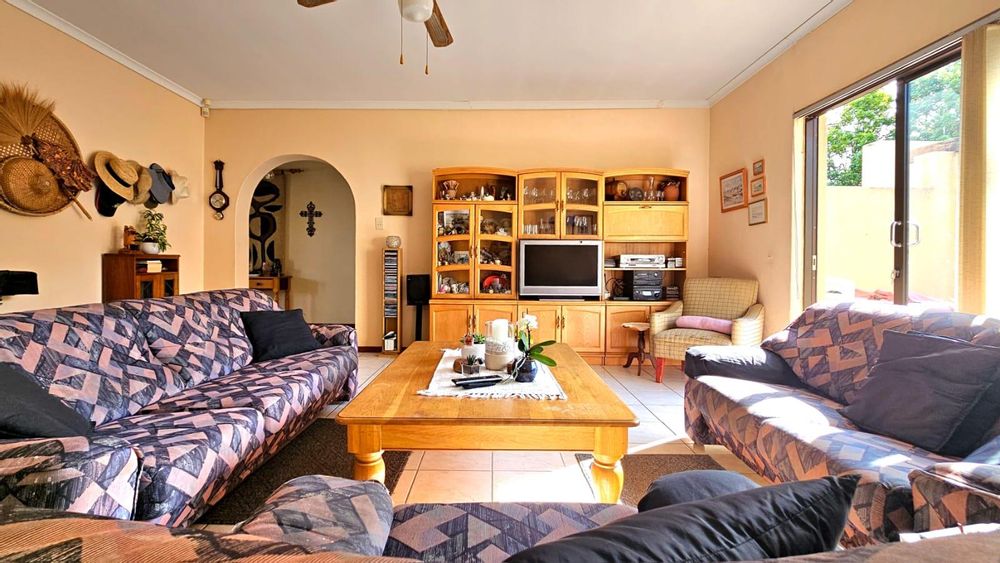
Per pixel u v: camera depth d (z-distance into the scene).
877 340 1.96
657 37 3.35
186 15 3.12
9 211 2.94
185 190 4.44
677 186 4.55
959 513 0.94
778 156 3.55
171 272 4.07
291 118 4.82
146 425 1.63
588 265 4.48
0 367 1.38
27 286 2.80
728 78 4.12
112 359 1.89
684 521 0.50
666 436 2.59
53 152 3.14
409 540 0.94
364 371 4.07
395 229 4.87
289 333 2.90
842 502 0.57
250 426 1.79
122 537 0.42
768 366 2.29
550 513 1.05
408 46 3.54
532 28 3.24
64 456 1.06
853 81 2.78
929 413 1.45
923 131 2.42
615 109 4.75
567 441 1.59
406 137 4.83
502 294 4.54
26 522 0.43
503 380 1.99
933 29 2.24
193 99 4.63
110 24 3.25
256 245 6.48
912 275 2.48
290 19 3.16
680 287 4.59
